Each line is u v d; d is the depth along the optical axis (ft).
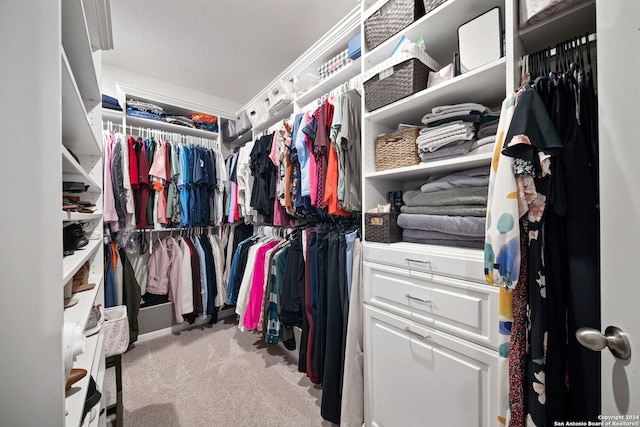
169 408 4.74
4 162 1.34
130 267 7.04
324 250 4.84
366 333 4.00
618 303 1.47
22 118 1.36
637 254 1.38
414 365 3.34
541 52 2.50
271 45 6.84
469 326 2.82
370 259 3.95
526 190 2.13
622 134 1.46
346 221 5.49
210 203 8.36
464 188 3.27
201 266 8.09
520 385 2.22
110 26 3.35
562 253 2.18
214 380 5.56
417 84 3.50
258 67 7.90
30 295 1.38
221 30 6.26
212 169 8.17
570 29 2.52
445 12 3.21
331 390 4.27
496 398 2.63
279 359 6.38
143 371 5.87
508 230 2.15
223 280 8.82
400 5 3.68
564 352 2.14
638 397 1.35
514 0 2.51
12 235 1.35
